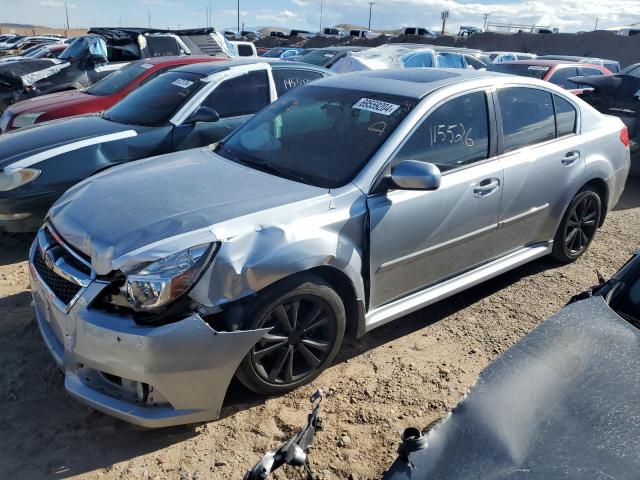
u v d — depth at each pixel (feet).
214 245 8.67
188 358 8.41
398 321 13.08
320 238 9.62
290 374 10.05
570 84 33.32
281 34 170.19
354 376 10.92
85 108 22.81
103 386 8.85
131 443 9.12
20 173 15.58
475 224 12.32
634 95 23.88
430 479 5.66
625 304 8.35
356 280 10.32
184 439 9.20
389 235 10.66
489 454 5.82
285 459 6.45
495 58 50.78
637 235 19.06
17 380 10.53
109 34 37.42
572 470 5.42
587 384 6.49
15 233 17.83
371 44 140.77
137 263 8.40
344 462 8.84
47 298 9.35
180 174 11.21
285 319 9.56
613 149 15.83
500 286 14.93
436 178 10.00
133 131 17.33
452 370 11.23
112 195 10.34
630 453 5.54
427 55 40.04
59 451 8.93
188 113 18.17
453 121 11.98
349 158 11.03
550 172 13.84
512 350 7.33
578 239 15.97
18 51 86.94
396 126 11.18
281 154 11.92
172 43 38.22
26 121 22.40
